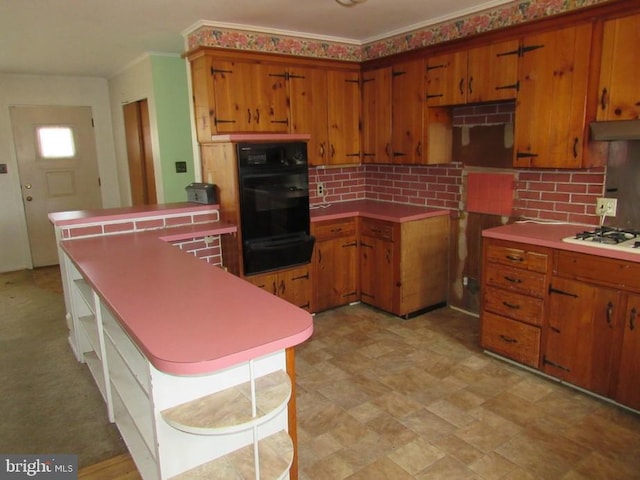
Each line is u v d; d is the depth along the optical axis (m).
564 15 2.66
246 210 3.29
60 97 5.73
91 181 6.07
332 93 4.05
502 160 3.47
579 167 2.73
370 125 4.16
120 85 5.48
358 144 4.28
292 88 3.82
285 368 1.60
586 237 2.58
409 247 3.69
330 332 3.57
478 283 3.78
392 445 2.25
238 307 1.64
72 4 2.90
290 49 3.80
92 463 2.17
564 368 2.66
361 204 4.43
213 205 3.48
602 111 2.58
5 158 5.54
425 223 3.77
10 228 5.66
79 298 3.05
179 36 3.80
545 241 2.62
